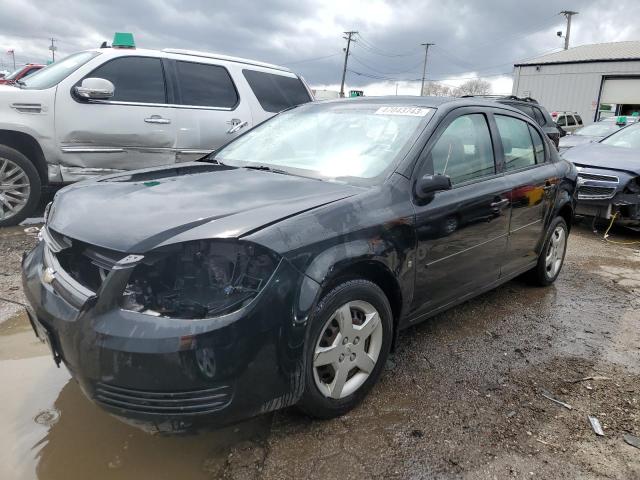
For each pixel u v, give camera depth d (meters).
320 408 2.59
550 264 4.93
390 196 2.89
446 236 3.21
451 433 2.64
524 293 4.82
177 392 2.06
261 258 2.23
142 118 6.04
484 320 4.14
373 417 2.74
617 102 33.81
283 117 4.15
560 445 2.61
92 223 2.38
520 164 4.22
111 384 2.07
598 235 7.52
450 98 3.84
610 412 2.93
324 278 2.38
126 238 2.20
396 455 2.46
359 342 2.73
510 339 3.81
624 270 5.75
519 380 3.22
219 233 2.20
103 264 2.20
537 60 37.97
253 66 7.07
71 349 2.15
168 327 2.05
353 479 2.29
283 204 2.55
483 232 3.59
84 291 2.20
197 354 2.05
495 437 2.64
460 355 3.50
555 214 4.68
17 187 5.62
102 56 5.89
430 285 3.20
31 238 5.33
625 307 4.60
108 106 5.84
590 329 4.08
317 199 2.67
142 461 2.34
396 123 3.42
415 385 3.08
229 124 6.66
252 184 2.94
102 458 2.35
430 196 3.08
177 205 2.51
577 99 35.44
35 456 2.33
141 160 6.16
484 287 3.90
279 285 2.24
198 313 2.10
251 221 2.32
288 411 2.75
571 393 3.11
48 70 6.25
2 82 6.63
